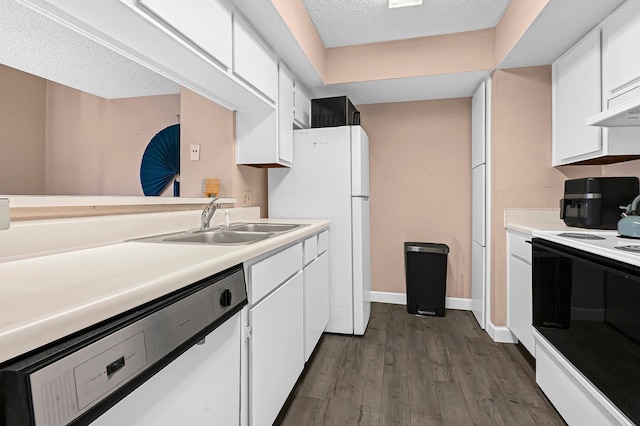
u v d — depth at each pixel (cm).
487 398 161
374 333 242
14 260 84
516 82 229
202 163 211
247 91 170
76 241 101
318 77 247
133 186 238
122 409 61
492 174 237
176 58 130
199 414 83
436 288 277
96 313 51
